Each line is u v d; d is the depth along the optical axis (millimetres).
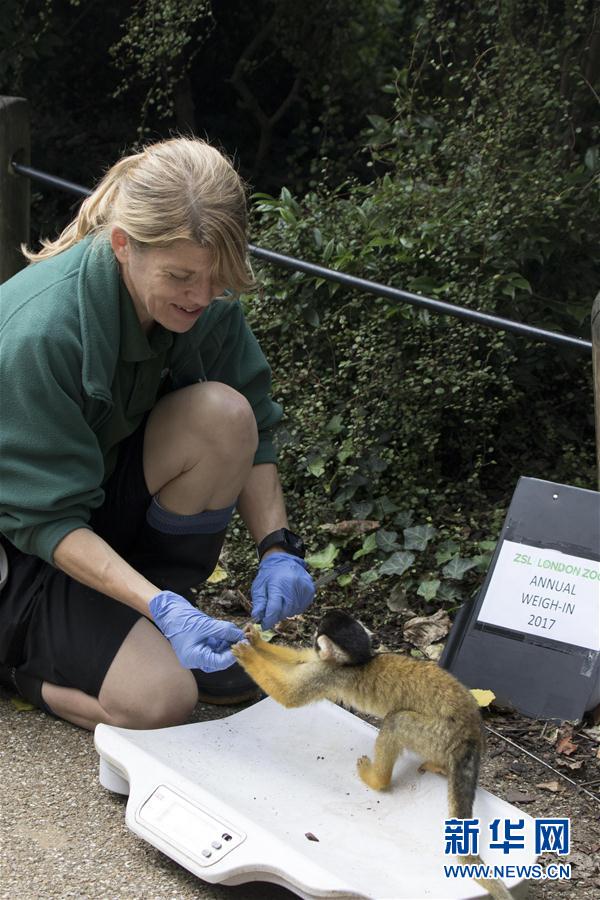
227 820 2365
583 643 3322
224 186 2508
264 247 4785
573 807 2885
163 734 2736
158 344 2850
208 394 2930
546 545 3465
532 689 3322
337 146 7500
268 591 3006
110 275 2693
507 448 5191
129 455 3041
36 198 7328
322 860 2271
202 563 3166
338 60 7734
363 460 4551
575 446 5191
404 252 4691
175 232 2436
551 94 5340
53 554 2750
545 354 5082
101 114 8102
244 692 3252
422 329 4602
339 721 2912
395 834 2432
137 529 3115
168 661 2842
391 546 4250
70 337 2672
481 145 5086
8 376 2660
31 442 2678
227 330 3184
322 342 4770
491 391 5082
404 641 3832
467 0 6078
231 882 2287
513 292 4684
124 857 2463
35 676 3035
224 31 8016
